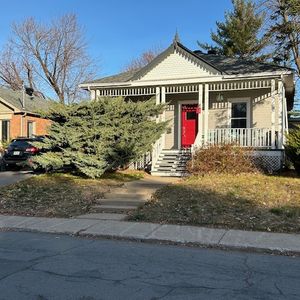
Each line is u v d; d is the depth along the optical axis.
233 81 18.36
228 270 6.04
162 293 5.00
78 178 15.86
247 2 38.56
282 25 23.55
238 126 20.27
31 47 46.19
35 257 6.77
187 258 6.76
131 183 14.91
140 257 6.81
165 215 10.02
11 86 47.84
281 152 17.00
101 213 10.80
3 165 21.03
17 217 10.48
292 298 4.85
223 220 9.31
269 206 10.27
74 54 46.06
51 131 16.25
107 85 20.16
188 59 18.97
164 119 21.05
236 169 15.59
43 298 4.82
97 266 6.20
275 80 17.88
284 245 7.39
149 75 19.58
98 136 16.06
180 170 17.52
